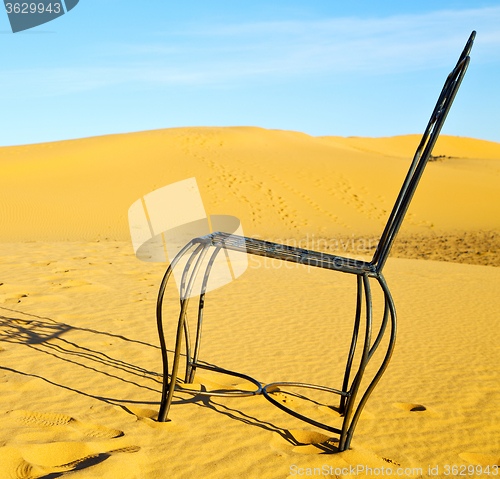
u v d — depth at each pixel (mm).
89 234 20359
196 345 4156
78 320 5809
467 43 2846
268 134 52438
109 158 33594
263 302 7602
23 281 7801
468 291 9828
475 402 4160
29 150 37562
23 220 22125
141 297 7336
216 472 2775
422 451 3262
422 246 20266
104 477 2547
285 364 4805
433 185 31234
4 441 2832
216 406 3762
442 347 5766
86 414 3355
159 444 3037
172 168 31766
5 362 4250
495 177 36281
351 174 32906
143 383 4062
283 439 3311
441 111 2998
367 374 4707
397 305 8086
